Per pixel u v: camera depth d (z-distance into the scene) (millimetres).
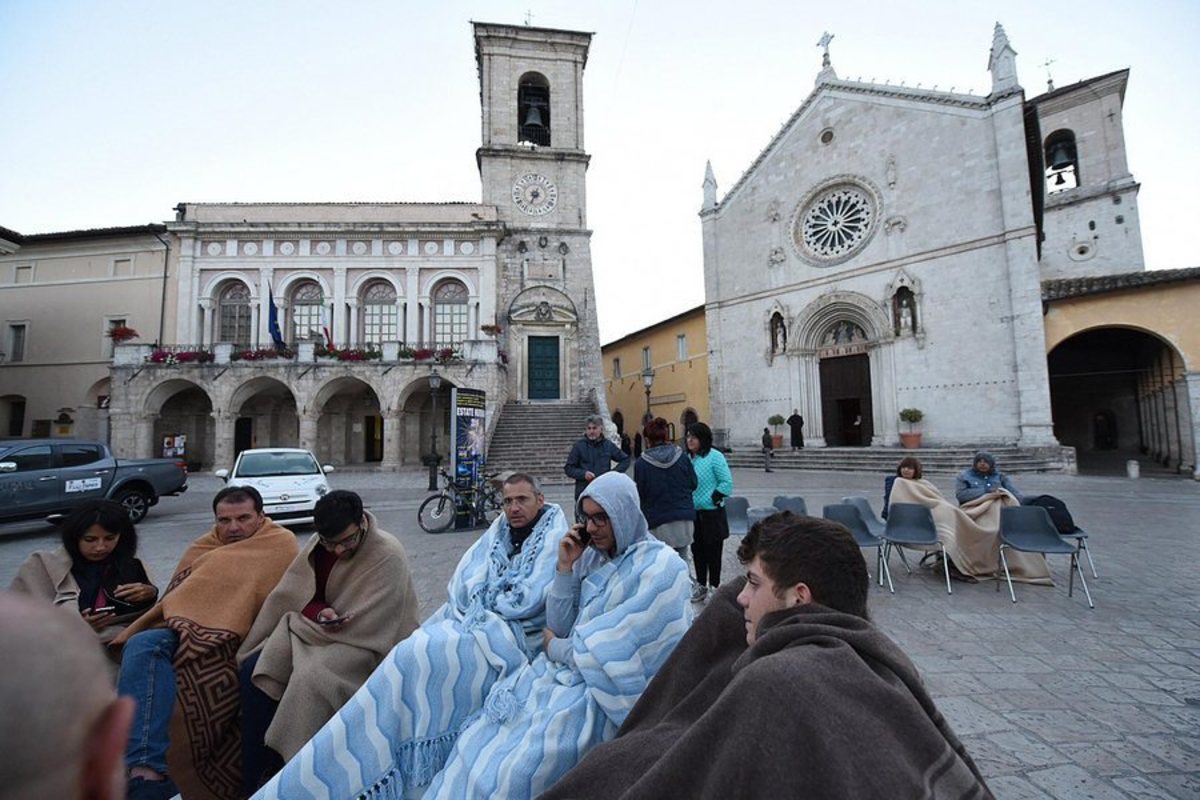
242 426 28312
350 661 3148
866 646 1502
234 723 3178
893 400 24266
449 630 2994
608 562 2967
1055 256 31078
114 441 24125
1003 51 22156
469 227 29828
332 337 29016
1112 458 26031
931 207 23672
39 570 3545
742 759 1280
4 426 29547
